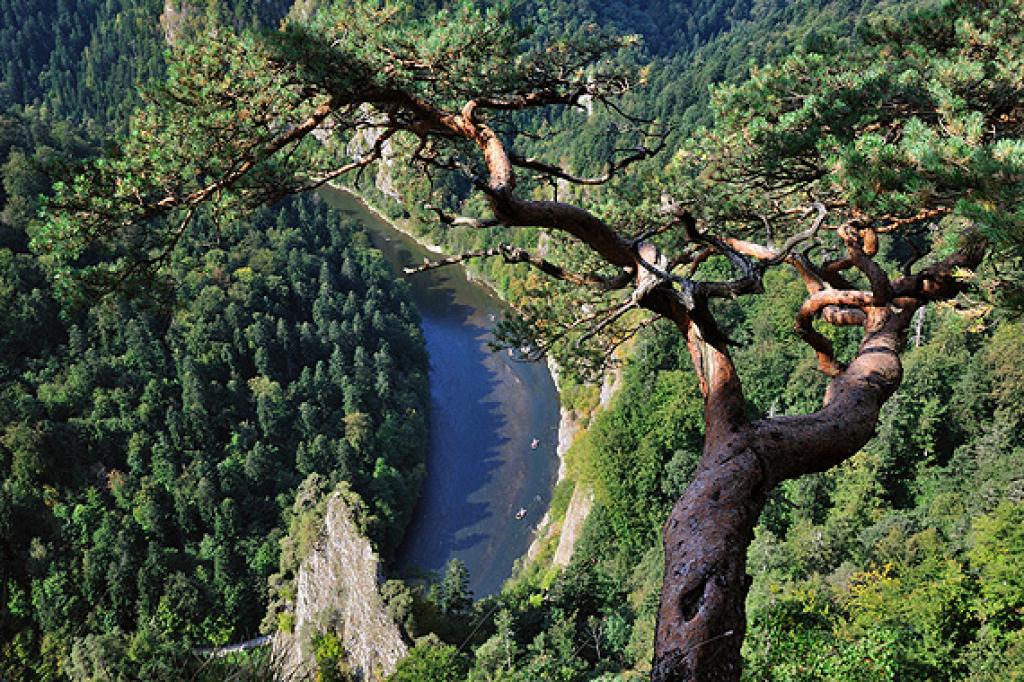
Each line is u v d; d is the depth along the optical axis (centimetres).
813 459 549
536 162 789
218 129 721
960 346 3462
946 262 766
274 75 728
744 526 475
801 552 2738
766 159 922
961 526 2544
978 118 708
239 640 5309
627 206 1028
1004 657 1522
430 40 755
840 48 1035
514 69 800
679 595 432
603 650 3142
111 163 729
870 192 687
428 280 9112
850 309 811
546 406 6831
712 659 404
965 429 3259
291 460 6562
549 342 990
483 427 6656
